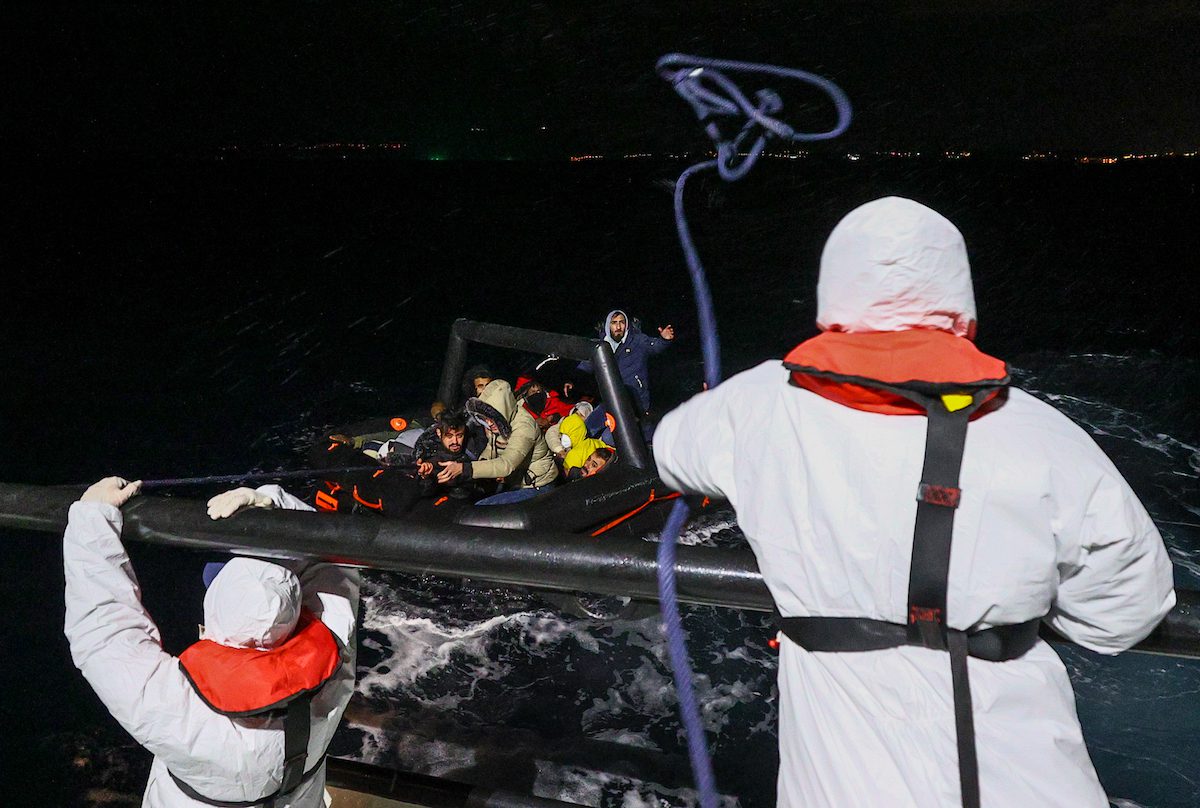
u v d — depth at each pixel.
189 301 15.96
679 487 1.59
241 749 1.93
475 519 5.50
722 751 4.19
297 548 1.98
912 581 1.28
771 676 4.79
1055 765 1.30
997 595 1.26
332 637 2.07
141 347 12.46
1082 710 4.49
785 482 1.38
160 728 1.91
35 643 5.03
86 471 7.88
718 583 1.69
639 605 5.22
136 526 2.08
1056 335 12.73
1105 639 1.38
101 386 10.48
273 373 11.12
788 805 1.41
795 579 1.37
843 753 1.33
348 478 6.05
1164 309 14.30
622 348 8.05
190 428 9.05
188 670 1.94
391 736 4.27
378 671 4.88
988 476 1.27
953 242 1.34
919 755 1.29
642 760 4.09
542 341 6.35
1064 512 1.26
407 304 15.68
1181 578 5.88
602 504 5.81
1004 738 1.29
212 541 2.06
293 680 1.95
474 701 4.59
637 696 4.64
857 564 1.31
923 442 1.29
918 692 1.30
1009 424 1.31
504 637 5.22
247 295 16.56
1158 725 4.36
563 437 6.55
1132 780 4.00
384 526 1.93
